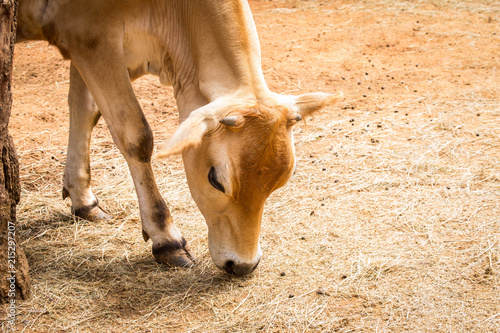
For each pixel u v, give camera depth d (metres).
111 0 3.50
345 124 6.35
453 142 5.83
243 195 3.16
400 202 4.71
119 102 3.66
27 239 4.16
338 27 10.25
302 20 10.70
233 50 3.29
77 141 4.38
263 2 12.00
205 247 4.09
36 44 9.21
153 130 6.20
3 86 3.18
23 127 6.20
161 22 3.71
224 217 3.33
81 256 3.95
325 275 3.76
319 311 3.39
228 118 2.96
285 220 4.46
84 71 3.70
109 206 4.71
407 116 6.54
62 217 4.52
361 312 3.38
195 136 2.88
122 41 3.63
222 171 3.08
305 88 7.48
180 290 3.59
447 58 8.65
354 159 5.51
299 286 3.64
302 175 5.21
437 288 3.60
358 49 9.11
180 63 3.68
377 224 4.39
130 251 4.06
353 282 3.68
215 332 3.21
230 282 3.67
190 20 3.52
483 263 3.86
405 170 5.29
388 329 3.23
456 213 4.52
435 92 7.29
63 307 3.39
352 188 4.96
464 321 3.28
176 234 3.91
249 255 3.38
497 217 4.45
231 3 3.36
